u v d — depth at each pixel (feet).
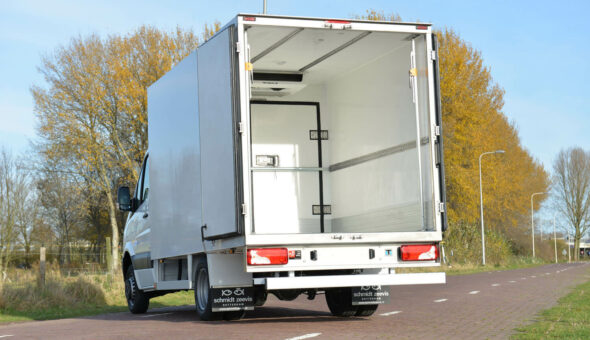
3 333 31.96
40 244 136.98
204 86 30.78
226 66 28.07
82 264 110.52
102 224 167.53
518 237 230.48
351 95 35.60
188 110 33.04
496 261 171.42
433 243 29.91
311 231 37.24
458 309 41.19
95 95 123.54
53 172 133.28
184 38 124.26
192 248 32.37
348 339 25.00
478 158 135.44
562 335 26.61
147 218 40.83
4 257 122.72
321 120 38.17
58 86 125.08
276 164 37.35
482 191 139.03
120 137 131.23
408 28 29.22
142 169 43.50
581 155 303.07
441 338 25.96
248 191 27.20
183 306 52.24
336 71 36.14
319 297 57.36
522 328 29.37
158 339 25.88
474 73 130.82
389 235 28.94
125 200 43.42
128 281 44.75
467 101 128.98
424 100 29.60
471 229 163.22
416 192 30.12
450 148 131.23
